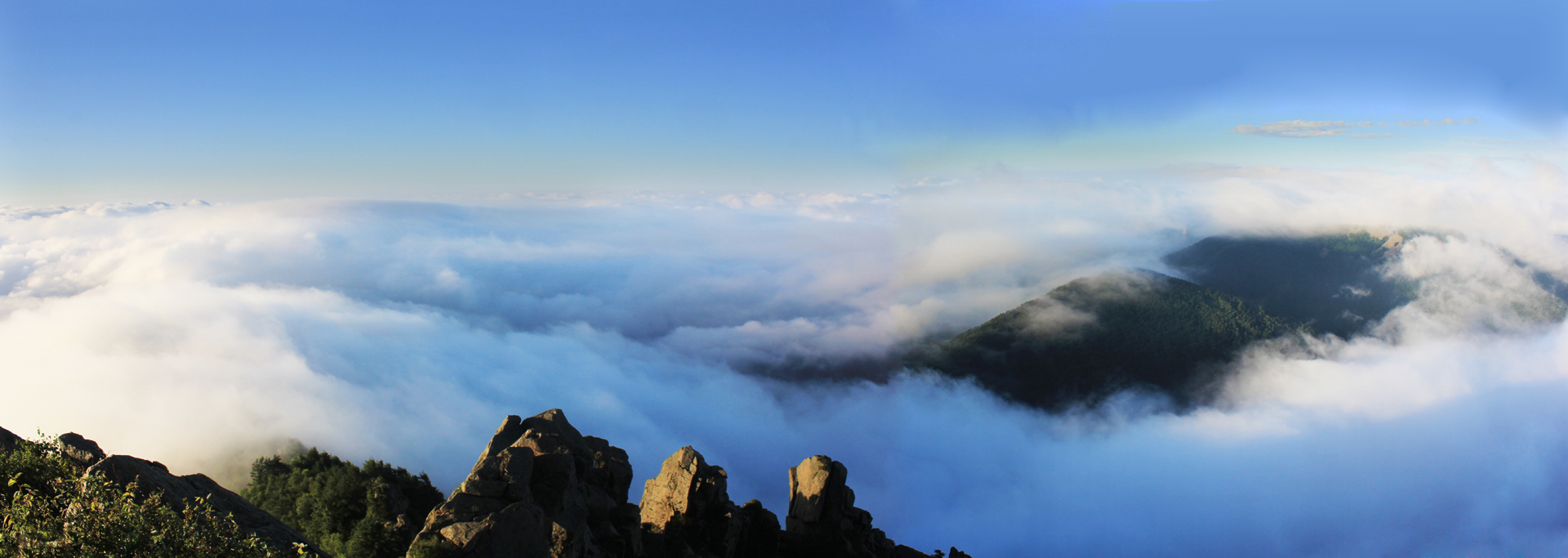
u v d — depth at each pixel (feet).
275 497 209.97
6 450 89.66
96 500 65.00
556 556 112.16
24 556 61.16
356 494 184.03
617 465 161.17
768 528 184.65
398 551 150.41
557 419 164.25
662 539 154.20
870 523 196.34
